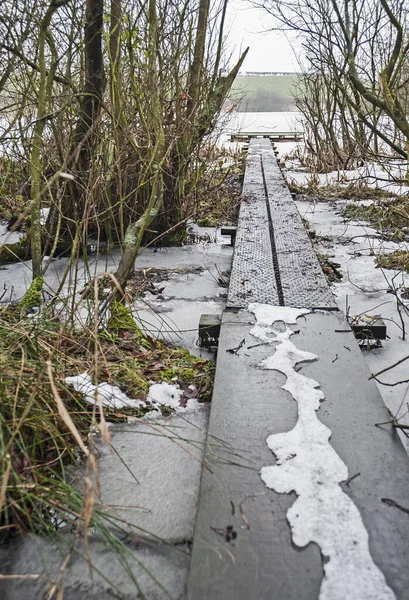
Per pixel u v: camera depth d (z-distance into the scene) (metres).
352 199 7.25
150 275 4.25
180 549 1.64
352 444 1.90
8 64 3.57
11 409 1.94
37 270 3.56
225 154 11.68
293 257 3.96
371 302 3.70
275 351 2.59
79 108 4.04
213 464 1.82
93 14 3.95
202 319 3.02
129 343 2.90
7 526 1.62
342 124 9.37
